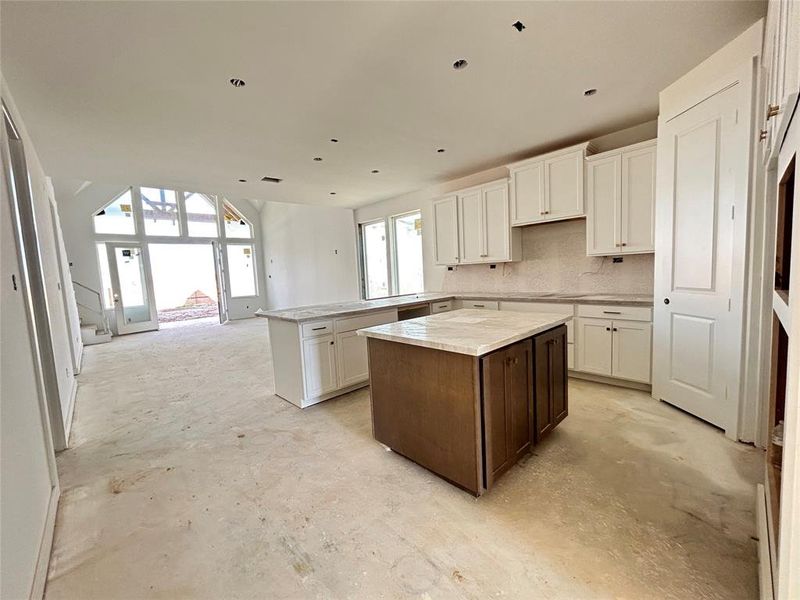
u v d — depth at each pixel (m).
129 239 8.01
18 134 2.43
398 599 1.24
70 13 1.63
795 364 0.77
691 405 2.54
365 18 1.79
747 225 2.08
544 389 2.19
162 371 4.50
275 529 1.61
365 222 6.80
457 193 4.59
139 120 2.78
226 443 2.47
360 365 3.46
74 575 1.39
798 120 0.89
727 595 1.20
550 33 1.96
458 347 1.69
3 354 1.34
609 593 1.23
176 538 1.58
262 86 2.38
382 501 1.78
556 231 4.02
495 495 1.79
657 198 2.70
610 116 3.06
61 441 2.42
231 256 9.98
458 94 2.60
